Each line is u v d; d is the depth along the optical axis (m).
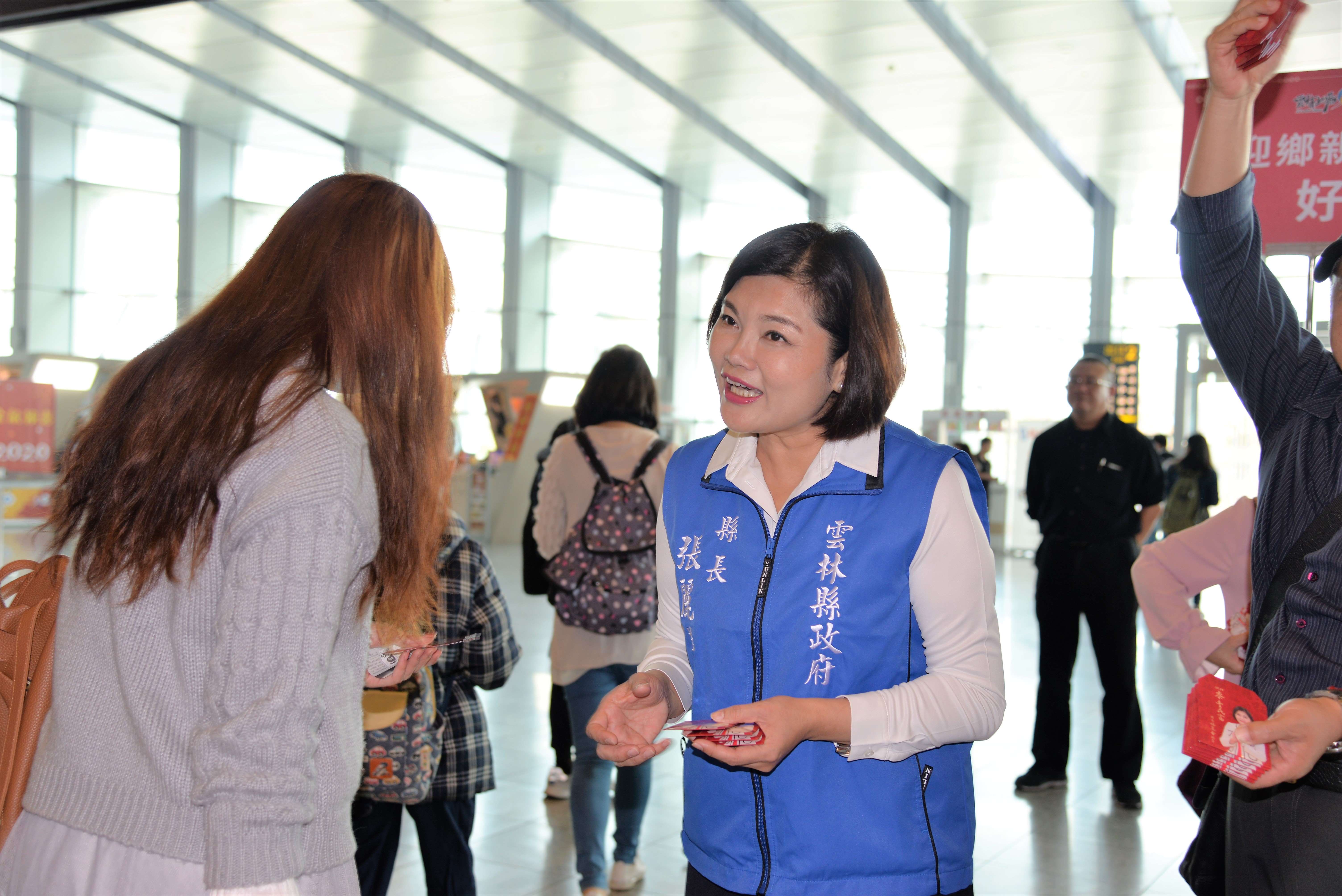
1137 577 2.14
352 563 1.11
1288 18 1.42
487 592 2.45
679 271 20.16
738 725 1.21
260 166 20.03
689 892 1.49
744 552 1.43
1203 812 1.71
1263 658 1.44
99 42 15.32
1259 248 1.61
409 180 20.78
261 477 1.07
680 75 14.43
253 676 1.02
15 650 1.33
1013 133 15.25
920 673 1.42
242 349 1.12
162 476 1.07
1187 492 8.36
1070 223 19.88
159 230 20.11
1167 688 6.20
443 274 1.32
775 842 1.38
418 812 2.49
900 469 1.39
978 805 4.05
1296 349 1.57
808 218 19.98
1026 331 20.58
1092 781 4.37
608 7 12.64
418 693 2.27
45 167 19.03
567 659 3.13
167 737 1.07
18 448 5.73
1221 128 1.52
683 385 20.42
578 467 3.22
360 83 16.50
